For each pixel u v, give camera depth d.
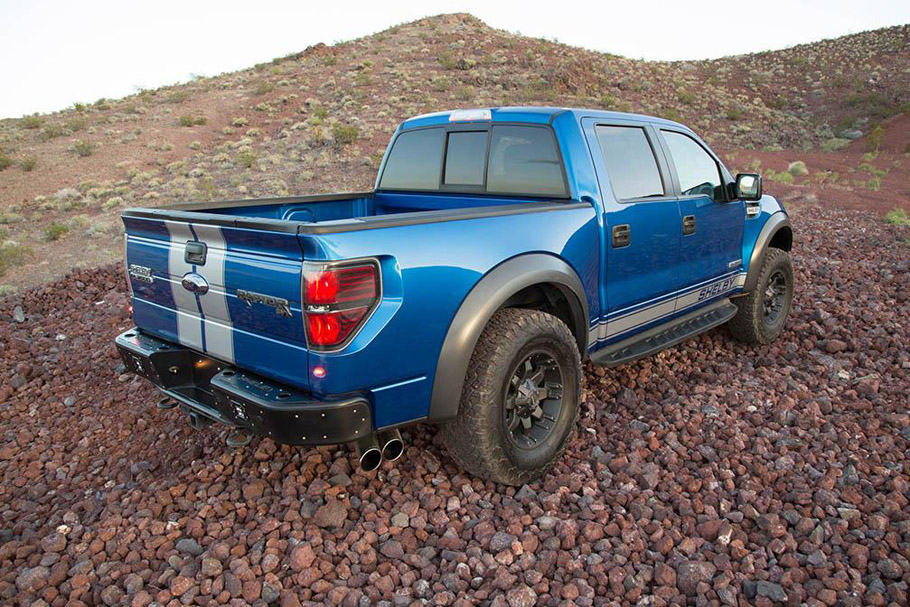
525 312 3.28
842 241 10.07
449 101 31.84
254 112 31.05
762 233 5.30
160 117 30.55
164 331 3.49
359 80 35.22
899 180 20.19
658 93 39.44
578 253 3.60
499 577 2.67
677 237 4.40
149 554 2.94
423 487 3.35
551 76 37.34
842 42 58.03
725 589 2.59
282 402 2.70
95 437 4.23
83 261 11.95
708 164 4.97
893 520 3.04
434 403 3.01
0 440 4.29
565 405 3.55
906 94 39.47
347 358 2.66
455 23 55.53
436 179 4.53
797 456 3.56
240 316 2.94
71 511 3.34
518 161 4.01
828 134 34.00
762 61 53.59
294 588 2.69
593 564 2.76
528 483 3.43
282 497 3.33
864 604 2.54
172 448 3.98
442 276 2.90
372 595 2.62
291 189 17.52
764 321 5.43
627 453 3.70
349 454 3.68
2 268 11.30
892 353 5.15
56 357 5.77
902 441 3.75
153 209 3.53
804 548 2.85
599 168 3.86
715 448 3.71
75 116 32.19
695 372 4.83
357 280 2.63
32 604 2.68
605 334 4.04
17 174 21.78
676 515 3.12
